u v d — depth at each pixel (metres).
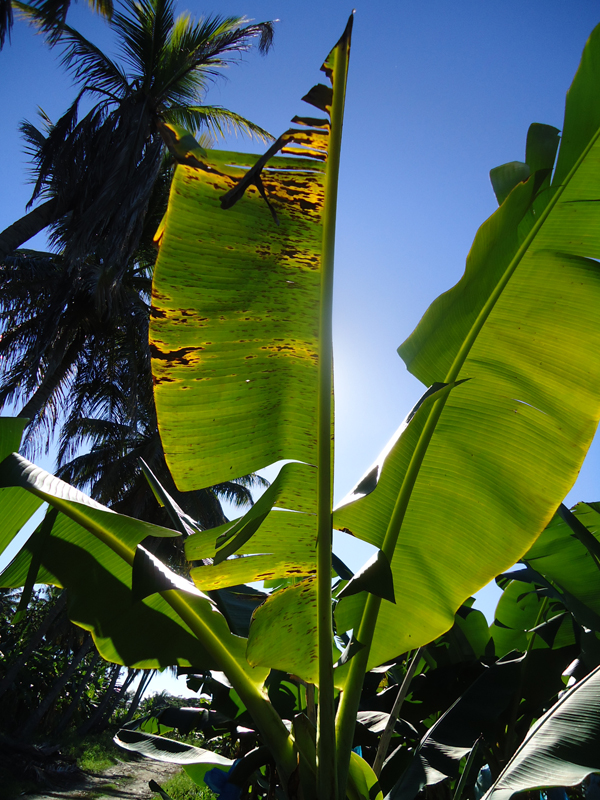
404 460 2.00
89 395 17.16
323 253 1.61
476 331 1.97
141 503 18.11
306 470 1.78
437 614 2.03
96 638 2.08
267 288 1.66
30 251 15.91
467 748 2.20
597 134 1.90
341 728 1.78
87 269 12.55
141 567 1.57
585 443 1.89
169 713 2.96
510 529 1.95
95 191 10.50
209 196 1.60
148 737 2.62
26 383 14.52
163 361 1.69
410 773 2.10
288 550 1.87
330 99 1.46
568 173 1.94
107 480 17.56
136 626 2.10
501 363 1.98
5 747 15.16
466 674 3.02
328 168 1.52
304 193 1.57
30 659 20.45
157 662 2.06
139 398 17.30
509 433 1.96
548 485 1.92
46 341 12.09
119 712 31.66
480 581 1.98
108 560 2.13
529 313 1.96
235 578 1.92
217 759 2.41
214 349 1.70
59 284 11.86
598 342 1.89
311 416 1.77
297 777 1.69
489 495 1.97
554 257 1.94
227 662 1.87
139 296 15.24
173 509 2.34
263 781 2.54
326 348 1.65
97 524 1.87
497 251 1.95
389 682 3.68
